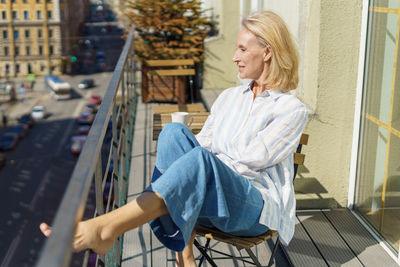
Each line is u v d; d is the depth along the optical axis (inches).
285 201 67.9
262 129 69.2
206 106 201.9
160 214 55.1
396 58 87.2
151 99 238.4
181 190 55.6
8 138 2005.4
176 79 236.2
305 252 90.7
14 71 2810.0
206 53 248.8
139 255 91.4
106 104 62.7
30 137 2078.0
